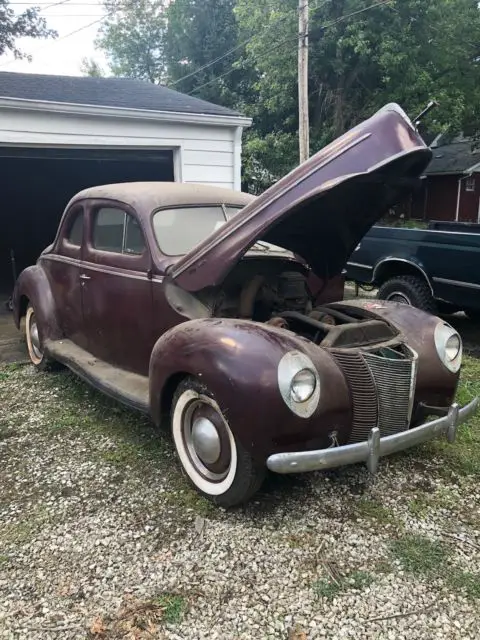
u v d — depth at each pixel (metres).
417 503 2.85
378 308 3.40
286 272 3.63
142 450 3.42
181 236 3.53
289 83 18.45
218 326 2.68
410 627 2.04
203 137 7.84
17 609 2.13
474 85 19.02
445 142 24.33
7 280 11.42
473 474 3.16
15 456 3.37
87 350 4.24
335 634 2.01
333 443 2.54
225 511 2.75
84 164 12.39
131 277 3.51
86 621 2.07
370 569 2.35
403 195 3.05
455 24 17.89
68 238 4.45
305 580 2.28
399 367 2.79
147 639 1.98
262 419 2.37
